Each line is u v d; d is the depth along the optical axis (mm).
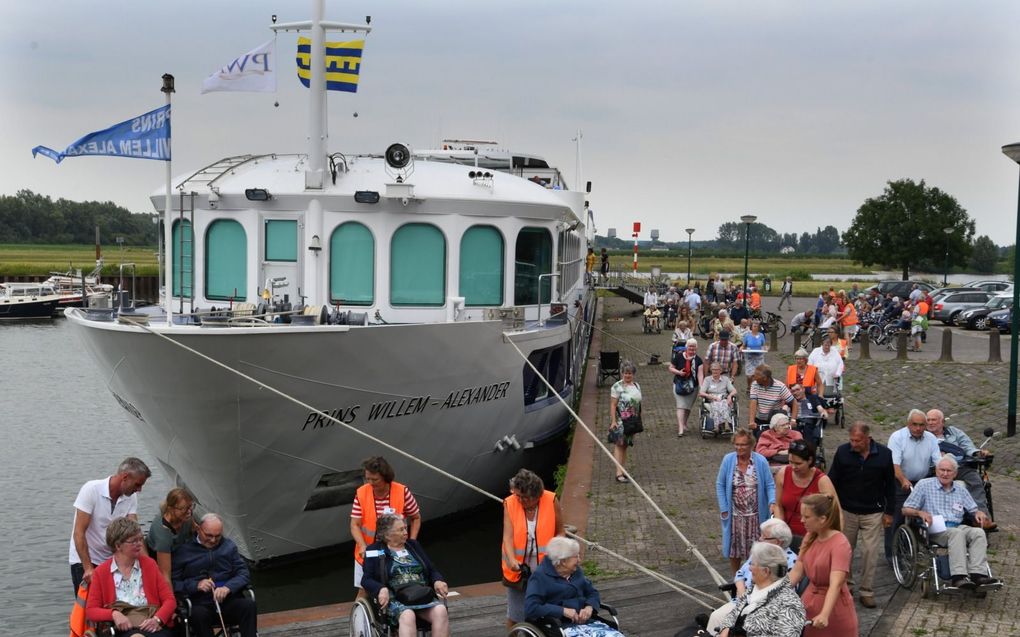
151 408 11383
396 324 12133
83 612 7121
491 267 14141
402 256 13633
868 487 8805
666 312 39844
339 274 13594
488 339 12891
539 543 7469
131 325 10750
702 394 17344
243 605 7555
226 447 11203
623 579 10094
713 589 9758
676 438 17375
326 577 12414
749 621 6352
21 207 151875
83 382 33938
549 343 14781
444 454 13414
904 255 78750
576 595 6953
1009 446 15812
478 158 20500
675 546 11141
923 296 31875
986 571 8922
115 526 6801
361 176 13875
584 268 31547
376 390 11820
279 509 12016
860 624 8461
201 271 13953
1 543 15273
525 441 15250
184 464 11836
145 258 121750
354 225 13531
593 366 26391
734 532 8727
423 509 13953
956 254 78125
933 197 79188
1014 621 8492
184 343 10414
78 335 13062
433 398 12594
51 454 21969
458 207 13703
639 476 14461
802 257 163875
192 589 7352
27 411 27562
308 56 14258
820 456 14125
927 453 9797
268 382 10859
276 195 13414
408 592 7121
